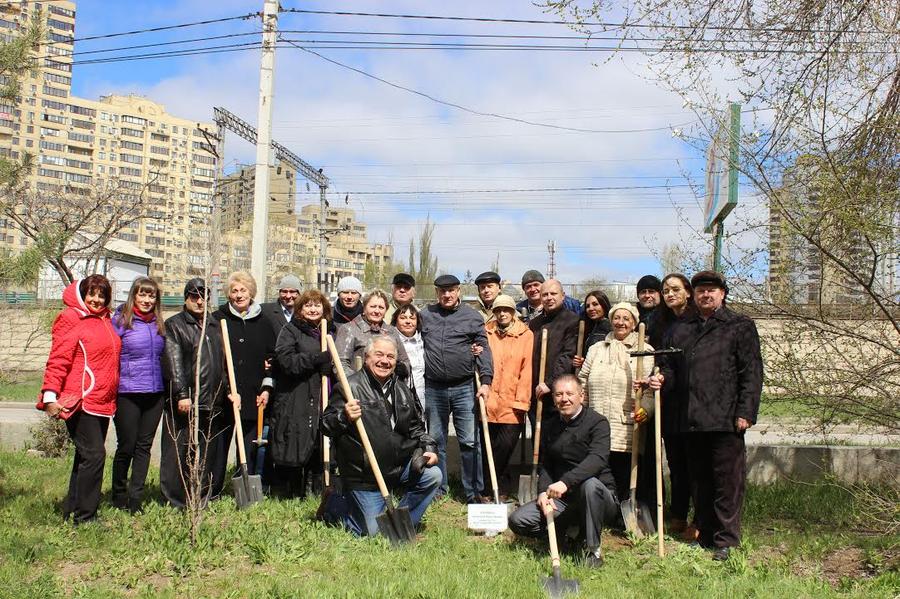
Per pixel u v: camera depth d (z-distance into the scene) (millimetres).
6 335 19109
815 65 5988
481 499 6969
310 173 31078
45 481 7555
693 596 4727
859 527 6289
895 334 5973
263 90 13703
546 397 6898
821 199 5547
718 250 6828
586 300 6816
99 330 5848
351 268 75875
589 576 5094
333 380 6977
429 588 4602
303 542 5441
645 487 6359
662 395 6047
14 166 6652
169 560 5078
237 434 6496
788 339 6117
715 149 6566
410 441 5910
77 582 4758
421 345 7016
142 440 6203
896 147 5664
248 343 6828
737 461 5539
